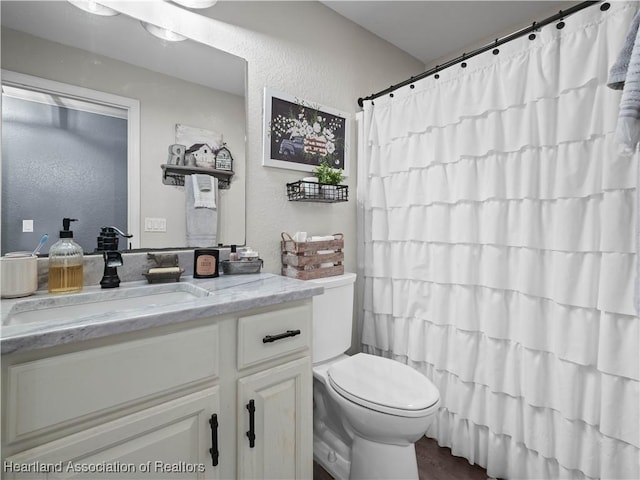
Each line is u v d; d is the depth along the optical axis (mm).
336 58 1887
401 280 1773
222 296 945
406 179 1743
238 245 1479
